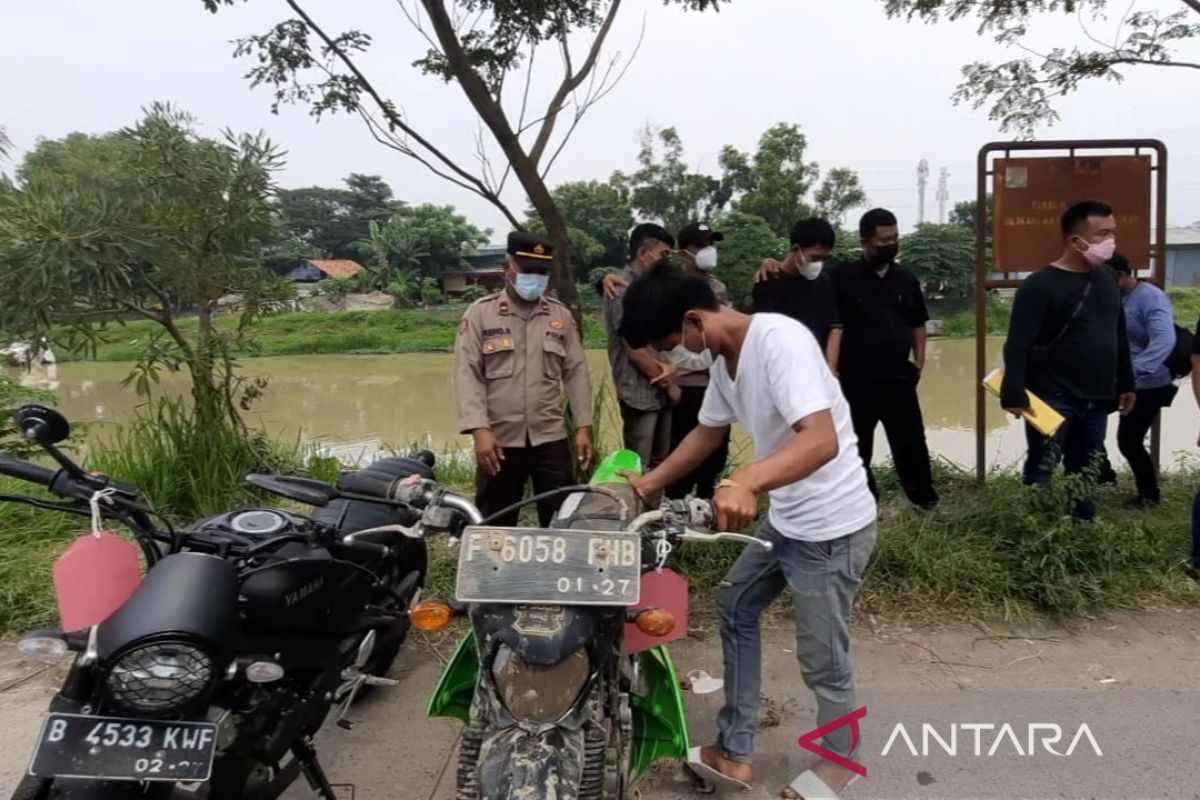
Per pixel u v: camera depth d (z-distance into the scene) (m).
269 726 2.47
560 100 5.16
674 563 4.58
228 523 2.70
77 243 4.83
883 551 4.54
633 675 2.49
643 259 4.84
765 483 2.24
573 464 4.59
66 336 5.27
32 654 2.04
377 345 36.12
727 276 30.77
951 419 12.69
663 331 2.74
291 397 19.59
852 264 5.24
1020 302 4.59
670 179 38.19
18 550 4.83
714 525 2.25
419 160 5.16
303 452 6.84
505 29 5.24
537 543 2.04
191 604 2.07
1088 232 4.46
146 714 2.00
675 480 2.93
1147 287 5.76
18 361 5.69
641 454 4.89
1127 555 4.56
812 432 2.37
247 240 5.95
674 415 5.11
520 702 1.98
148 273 5.50
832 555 2.72
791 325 2.62
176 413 5.91
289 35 4.95
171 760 1.98
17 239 4.79
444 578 4.56
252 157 5.82
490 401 4.07
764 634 4.11
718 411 2.90
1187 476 6.67
